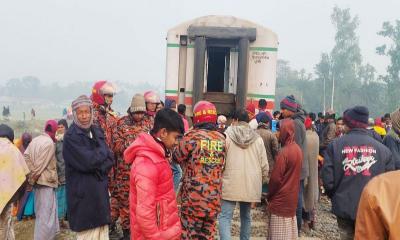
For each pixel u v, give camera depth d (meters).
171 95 10.73
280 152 5.14
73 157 4.12
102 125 5.70
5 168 4.66
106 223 4.28
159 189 3.16
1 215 4.71
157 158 3.14
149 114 6.52
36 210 5.83
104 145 4.32
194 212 4.31
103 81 5.77
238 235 6.57
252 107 9.27
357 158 4.30
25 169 4.87
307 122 7.17
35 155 5.70
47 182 5.80
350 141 4.39
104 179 4.30
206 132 4.40
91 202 4.18
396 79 60.91
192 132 4.41
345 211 4.29
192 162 4.33
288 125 5.20
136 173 3.08
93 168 4.14
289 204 5.10
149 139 3.17
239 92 10.40
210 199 4.29
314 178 7.02
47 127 6.96
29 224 7.12
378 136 5.38
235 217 7.59
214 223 4.46
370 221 1.88
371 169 4.25
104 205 4.26
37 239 5.78
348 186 4.32
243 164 5.20
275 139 6.92
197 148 4.30
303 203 7.00
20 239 6.36
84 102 4.21
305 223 7.51
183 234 4.40
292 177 5.10
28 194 7.23
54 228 5.90
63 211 7.01
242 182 5.18
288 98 6.30
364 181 4.25
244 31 10.43
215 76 13.34
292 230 5.16
